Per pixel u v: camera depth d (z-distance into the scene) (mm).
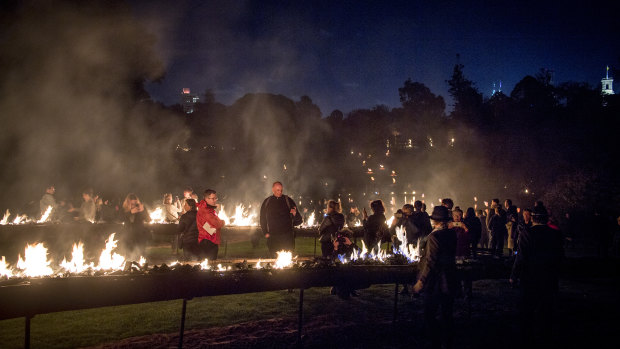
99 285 4871
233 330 6398
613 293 9820
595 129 27891
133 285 5035
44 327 6504
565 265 7652
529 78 33688
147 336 6000
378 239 9312
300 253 15141
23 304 4488
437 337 5535
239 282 5605
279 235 8758
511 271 6824
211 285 5453
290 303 8273
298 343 5812
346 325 6797
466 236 8406
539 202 6293
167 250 15234
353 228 12086
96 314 7293
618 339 6414
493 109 35031
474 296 9352
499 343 6168
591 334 6656
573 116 30000
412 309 7957
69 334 6145
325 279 6141
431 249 5625
